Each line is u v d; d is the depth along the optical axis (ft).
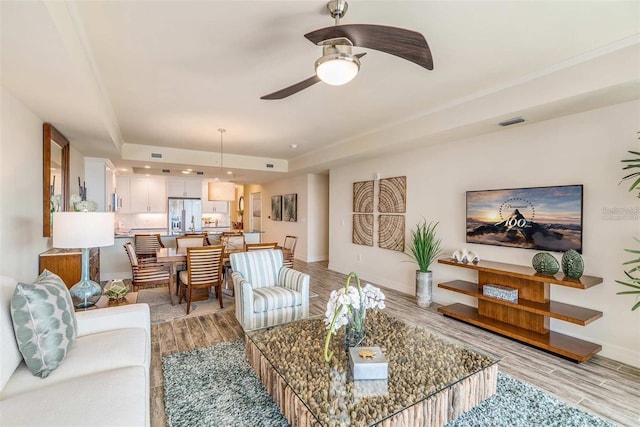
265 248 15.17
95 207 9.02
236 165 21.83
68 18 5.96
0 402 4.18
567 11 6.27
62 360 5.28
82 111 9.35
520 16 6.45
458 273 13.55
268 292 10.54
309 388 5.51
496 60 8.32
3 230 7.51
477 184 12.68
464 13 6.37
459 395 5.75
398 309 13.38
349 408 4.99
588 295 9.59
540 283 10.16
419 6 6.16
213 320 11.87
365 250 18.81
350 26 4.99
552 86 8.76
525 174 11.11
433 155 14.53
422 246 13.70
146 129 15.07
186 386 7.36
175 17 6.47
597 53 7.84
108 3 5.98
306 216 25.22
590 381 7.80
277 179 28.76
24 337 4.88
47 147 10.37
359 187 19.07
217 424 6.11
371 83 9.82
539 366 8.54
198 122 13.93
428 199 14.78
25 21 5.00
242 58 8.25
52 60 6.30
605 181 9.21
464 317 11.60
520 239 11.15
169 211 27.17
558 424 6.22
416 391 5.46
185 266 15.51
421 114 12.73
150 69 8.82
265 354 6.70
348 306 6.50
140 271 13.20
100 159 17.72
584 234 9.64
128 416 4.08
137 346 6.08
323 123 14.10
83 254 8.07
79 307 7.79
